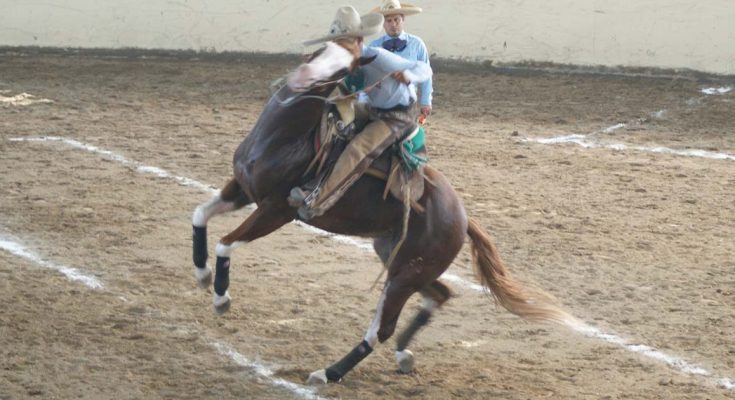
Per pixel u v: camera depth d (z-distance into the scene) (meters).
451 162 20.69
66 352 10.75
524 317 10.59
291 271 13.91
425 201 10.34
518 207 17.48
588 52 30.97
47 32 33.94
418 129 10.55
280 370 10.58
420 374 10.75
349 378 10.55
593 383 10.57
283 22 33.19
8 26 33.91
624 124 24.83
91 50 33.94
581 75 30.83
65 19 33.84
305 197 9.98
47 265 13.64
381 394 10.19
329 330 11.84
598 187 18.98
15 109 25.16
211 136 22.64
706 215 17.28
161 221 15.98
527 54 31.61
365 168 10.09
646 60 30.39
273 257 14.50
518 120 25.19
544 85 29.56
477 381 10.59
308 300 12.78
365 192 10.25
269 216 10.25
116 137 22.25
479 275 10.73
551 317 10.54
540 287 13.55
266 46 33.47
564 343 11.73
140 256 14.20
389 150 10.36
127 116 24.73
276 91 10.38
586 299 13.17
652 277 14.03
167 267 13.78
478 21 31.84
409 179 10.20
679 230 16.36
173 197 17.44
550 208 17.47
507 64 31.80
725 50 29.56
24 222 15.61
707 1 29.52
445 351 11.44
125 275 13.38
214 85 29.30
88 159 20.06
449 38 32.22
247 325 11.84
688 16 29.80
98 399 9.67
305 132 10.05
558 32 31.17
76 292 12.63
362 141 10.12
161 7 33.72
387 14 15.56
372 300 12.91
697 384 10.59
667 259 14.84
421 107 15.88
